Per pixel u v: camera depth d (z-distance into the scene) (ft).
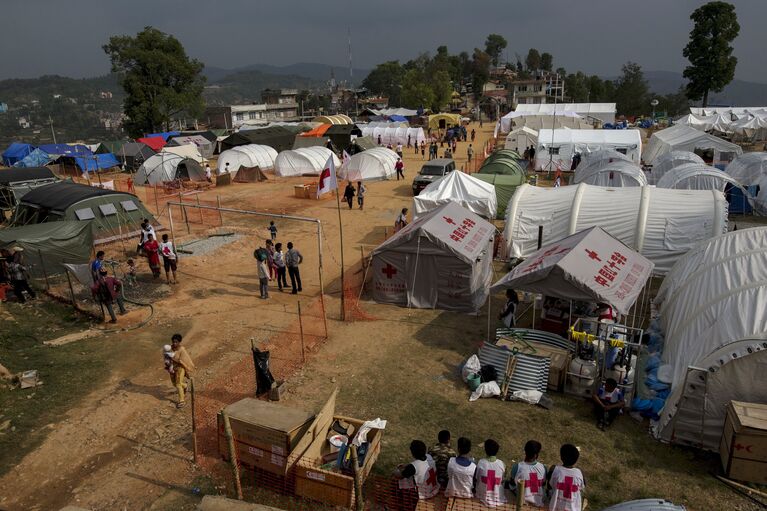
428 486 27.32
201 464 31.96
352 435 32.45
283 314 54.44
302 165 138.51
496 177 89.76
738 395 31.53
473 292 53.83
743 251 40.42
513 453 32.81
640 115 383.86
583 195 67.21
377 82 585.63
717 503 28.60
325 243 79.61
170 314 54.29
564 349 42.19
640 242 61.26
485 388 38.93
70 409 37.60
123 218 81.46
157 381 41.60
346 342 48.03
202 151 185.68
